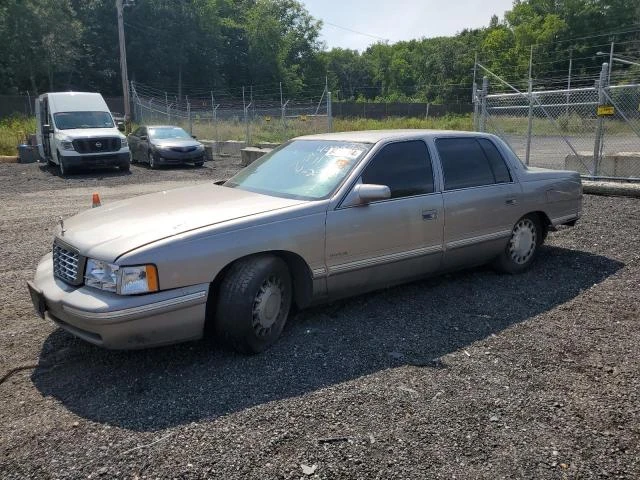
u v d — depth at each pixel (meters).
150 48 62.72
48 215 10.01
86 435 3.11
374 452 2.93
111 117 18.56
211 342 4.30
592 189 10.93
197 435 3.09
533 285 5.68
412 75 90.62
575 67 63.97
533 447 2.99
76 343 4.33
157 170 18.22
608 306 5.07
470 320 4.76
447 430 3.13
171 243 3.68
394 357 4.04
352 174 4.62
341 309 4.98
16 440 3.08
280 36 74.69
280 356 4.06
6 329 4.61
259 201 4.44
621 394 3.53
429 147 5.23
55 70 51.62
